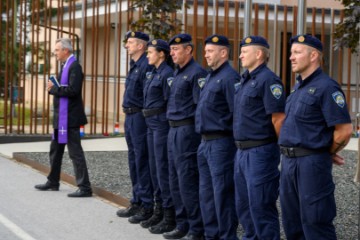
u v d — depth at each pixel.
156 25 11.76
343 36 11.03
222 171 7.06
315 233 5.87
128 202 9.84
